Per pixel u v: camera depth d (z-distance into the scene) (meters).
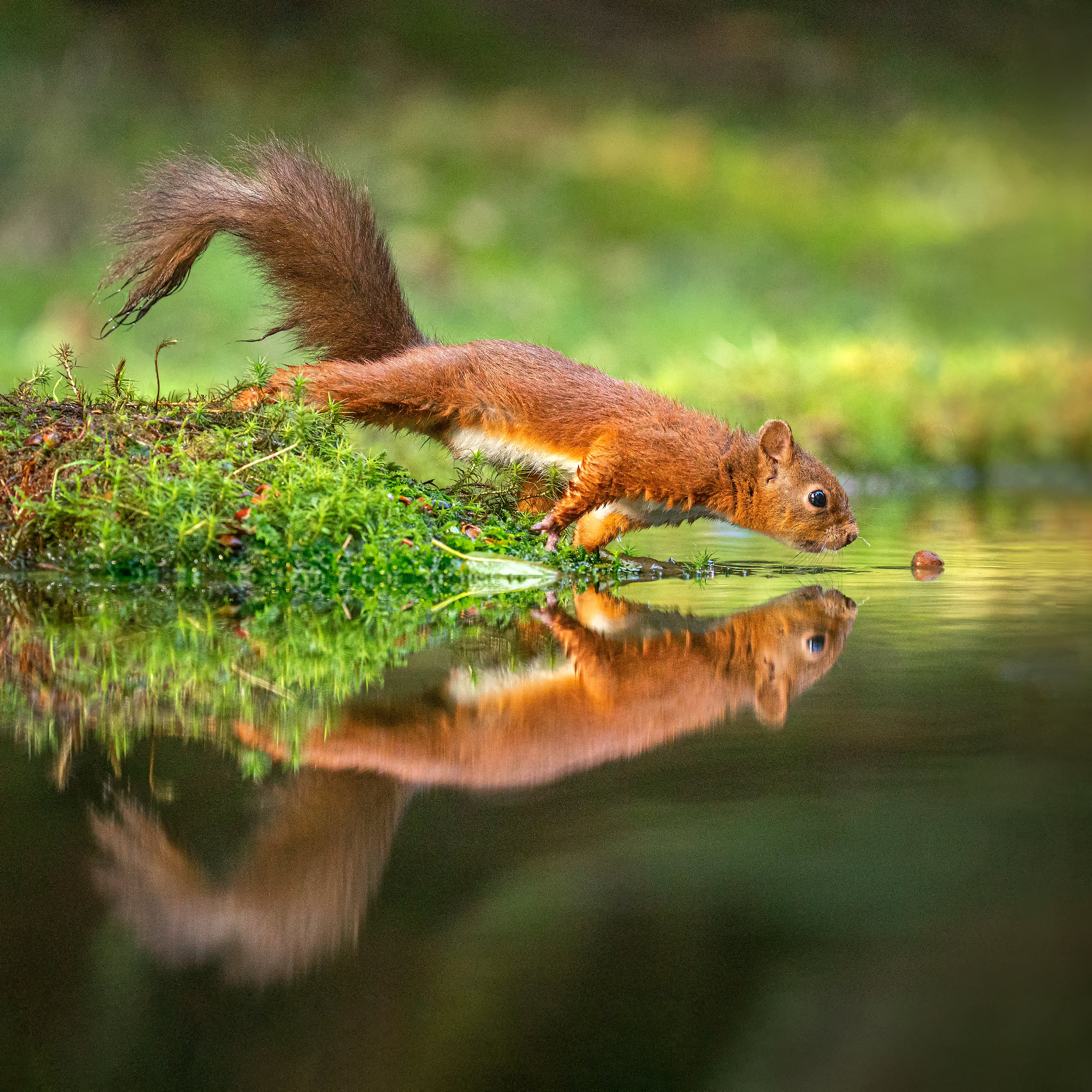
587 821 5.27
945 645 8.47
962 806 5.45
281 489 10.61
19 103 32.56
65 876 4.74
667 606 10.09
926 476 20.84
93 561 10.42
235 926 4.46
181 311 25.16
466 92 37.72
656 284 29.42
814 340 26.39
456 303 27.16
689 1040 3.80
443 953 4.32
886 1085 3.52
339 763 5.96
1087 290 31.03
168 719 6.63
